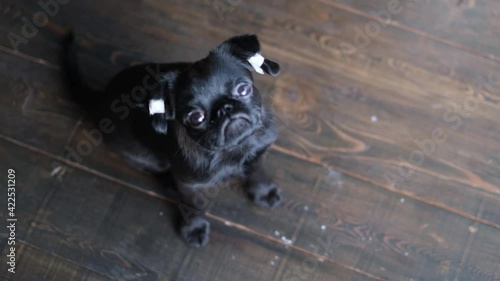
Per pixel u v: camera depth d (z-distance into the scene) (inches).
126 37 37.3
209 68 27.9
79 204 35.2
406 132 35.7
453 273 33.9
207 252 34.5
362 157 35.4
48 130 36.0
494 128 35.6
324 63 36.7
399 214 34.7
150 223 34.9
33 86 36.6
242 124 28.0
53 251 34.6
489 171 35.0
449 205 34.7
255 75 36.5
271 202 34.6
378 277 33.9
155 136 30.7
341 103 36.1
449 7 37.3
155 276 34.4
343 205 34.9
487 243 34.1
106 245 34.7
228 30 37.3
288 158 35.5
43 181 35.5
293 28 37.3
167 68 31.0
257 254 34.4
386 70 36.5
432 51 36.8
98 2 37.6
